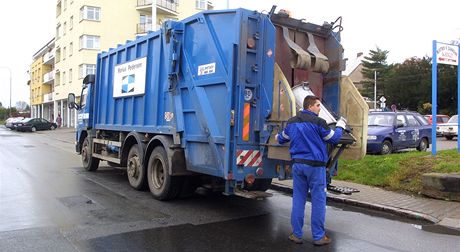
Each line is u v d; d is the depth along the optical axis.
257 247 5.37
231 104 6.34
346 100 7.28
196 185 8.12
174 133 7.73
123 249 5.18
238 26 6.34
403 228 6.38
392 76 63.78
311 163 5.52
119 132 10.48
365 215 7.22
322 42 7.59
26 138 30.72
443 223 6.58
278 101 6.36
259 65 6.44
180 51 7.72
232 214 7.11
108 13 44.28
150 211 7.21
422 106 56.62
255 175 6.50
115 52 10.65
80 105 13.23
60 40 52.94
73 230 5.95
